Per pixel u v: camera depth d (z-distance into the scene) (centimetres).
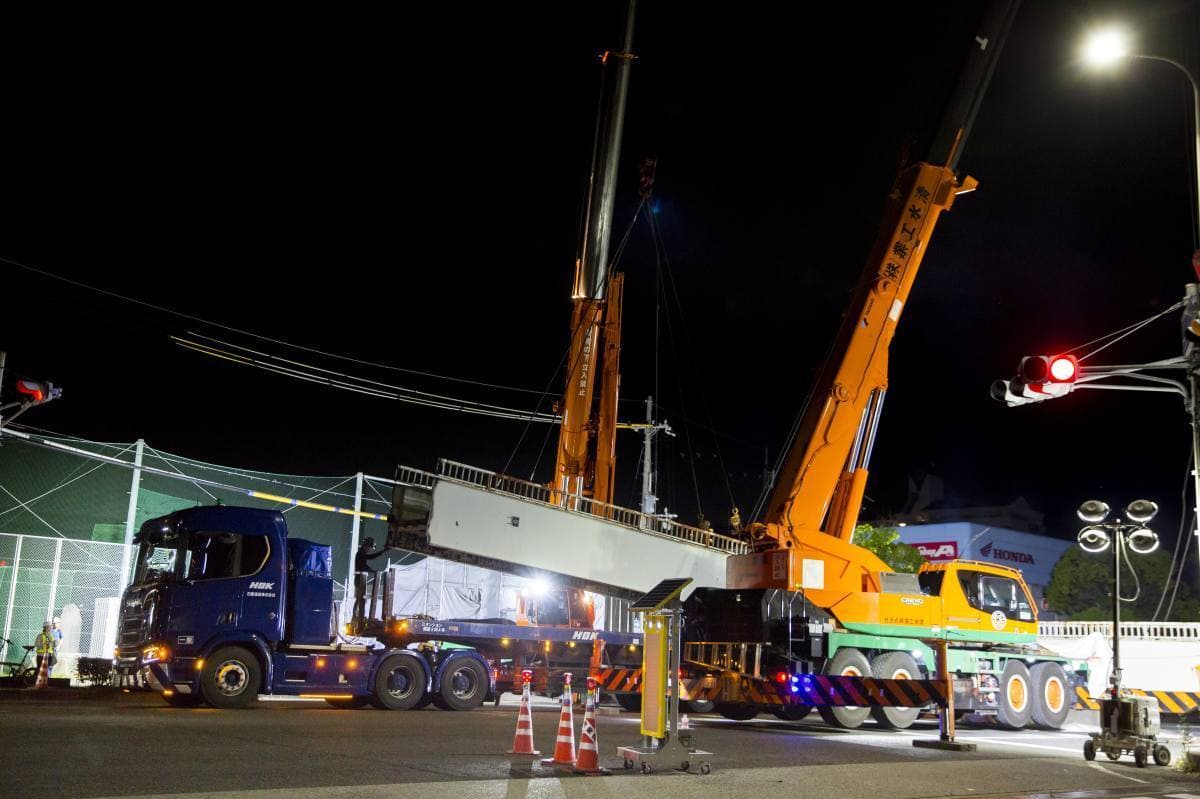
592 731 1046
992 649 2095
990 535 5728
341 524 3272
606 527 2409
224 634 1756
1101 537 1620
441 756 1119
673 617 1114
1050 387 1411
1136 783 1150
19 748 1070
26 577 2631
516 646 2173
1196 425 1349
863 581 1947
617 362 3062
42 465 2812
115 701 1969
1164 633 3078
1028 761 1309
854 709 1886
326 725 1452
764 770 1093
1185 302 1356
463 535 2227
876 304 2053
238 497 3102
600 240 2720
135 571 1847
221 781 886
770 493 2080
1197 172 1359
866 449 2039
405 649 1950
